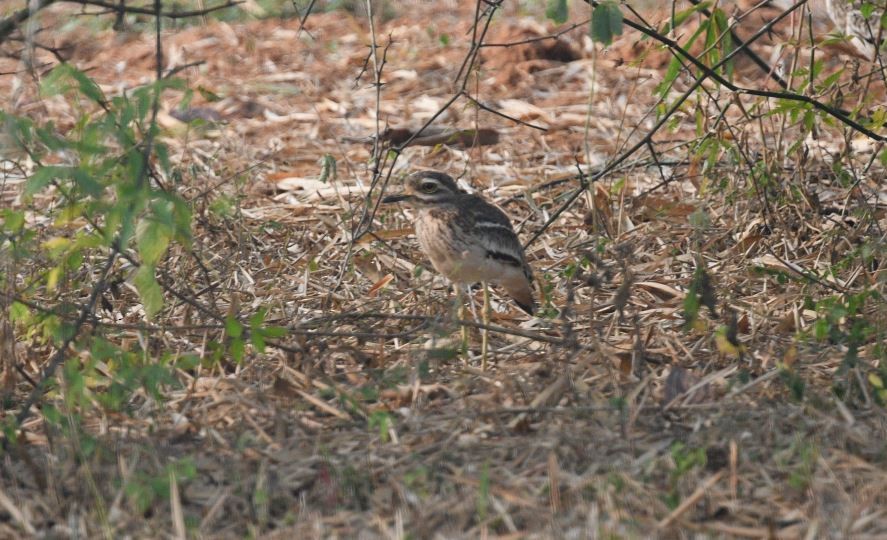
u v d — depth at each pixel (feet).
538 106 62.85
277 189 52.75
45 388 32.22
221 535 25.77
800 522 25.27
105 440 29.35
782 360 33.06
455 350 32.99
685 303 32.58
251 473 28.27
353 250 43.96
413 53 71.92
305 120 62.28
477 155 55.77
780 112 41.42
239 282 42.09
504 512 25.59
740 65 63.57
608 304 38.70
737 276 40.55
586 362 33.06
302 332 33.60
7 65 67.41
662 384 32.86
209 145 57.41
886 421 29.45
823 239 41.96
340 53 72.79
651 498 26.09
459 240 36.22
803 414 30.09
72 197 31.94
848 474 27.04
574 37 71.15
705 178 44.60
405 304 40.01
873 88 57.72
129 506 26.71
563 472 27.58
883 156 39.40
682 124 57.72
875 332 33.27
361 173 53.83
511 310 40.63
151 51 72.18
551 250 44.52
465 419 30.27
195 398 32.63
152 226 28.09
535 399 30.91
